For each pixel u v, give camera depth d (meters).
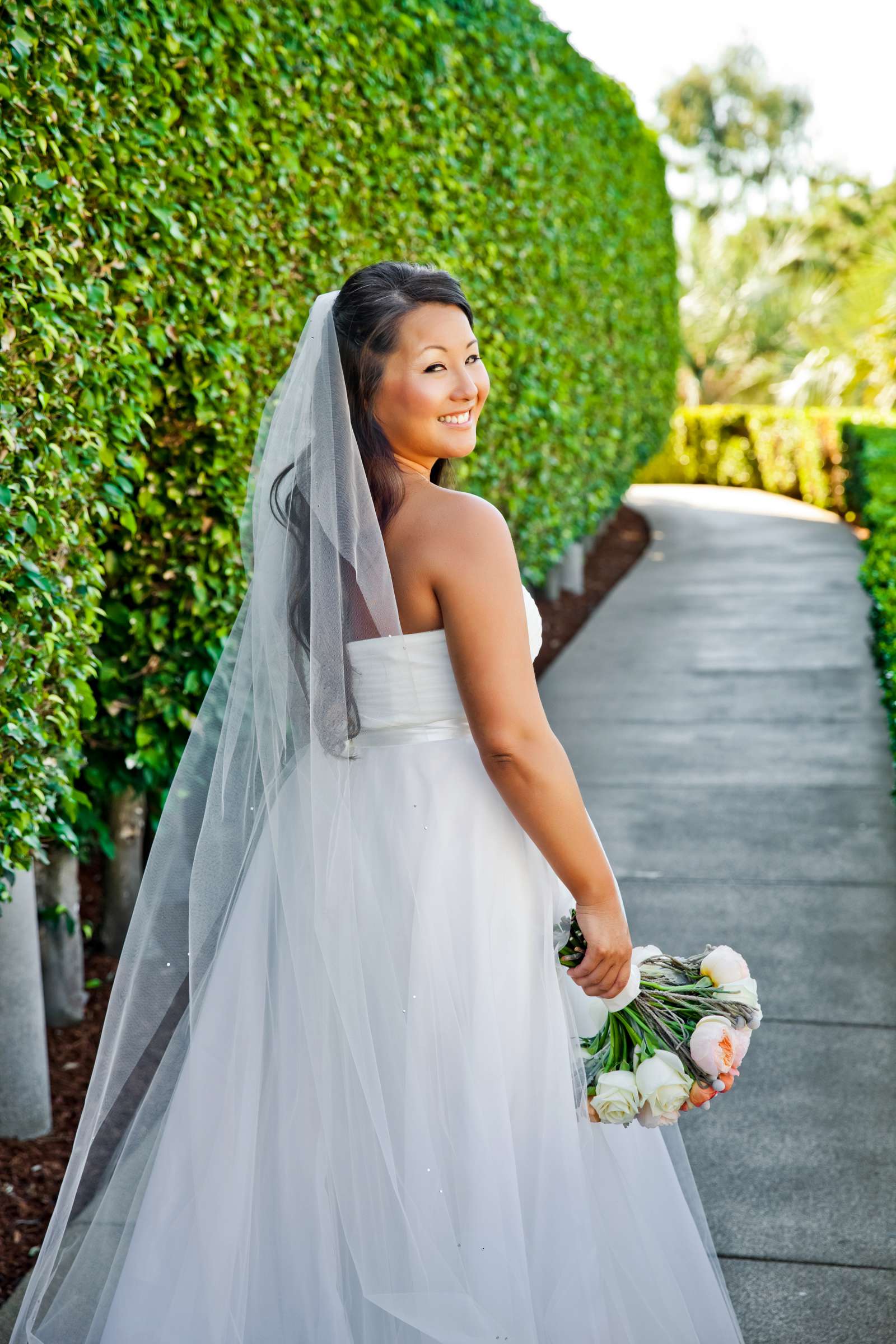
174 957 2.01
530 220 6.94
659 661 8.59
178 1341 1.78
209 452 3.54
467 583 1.70
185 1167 1.86
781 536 15.13
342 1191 1.77
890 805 5.43
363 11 4.43
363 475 1.76
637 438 12.82
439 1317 1.69
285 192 3.77
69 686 2.80
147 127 2.96
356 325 1.77
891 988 3.72
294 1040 1.84
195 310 3.29
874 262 26.92
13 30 2.32
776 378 27.97
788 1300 2.42
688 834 5.18
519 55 6.58
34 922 3.06
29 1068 3.05
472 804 1.82
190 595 3.65
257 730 1.89
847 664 8.18
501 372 6.36
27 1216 2.74
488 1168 1.72
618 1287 1.88
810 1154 2.90
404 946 1.79
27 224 2.47
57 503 2.60
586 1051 1.90
